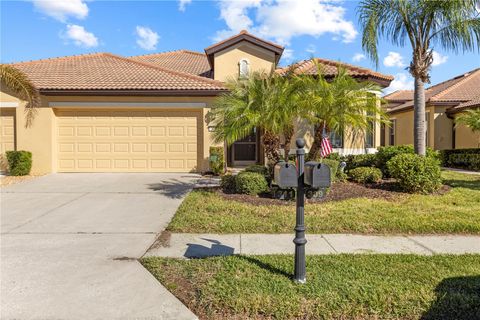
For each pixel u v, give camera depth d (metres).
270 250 5.16
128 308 3.48
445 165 17.78
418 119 10.73
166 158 13.89
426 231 6.11
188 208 7.64
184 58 20.67
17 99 13.34
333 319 3.36
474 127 14.73
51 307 3.48
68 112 13.75
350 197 8.68
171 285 3.97
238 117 8.51
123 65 15.71
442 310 3.42
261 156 16.56
